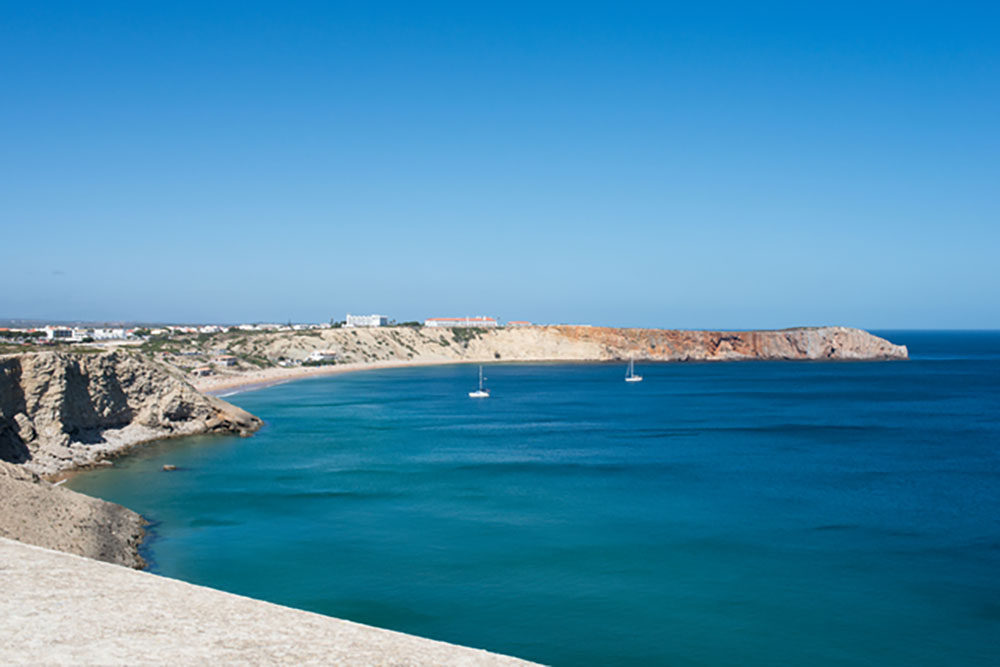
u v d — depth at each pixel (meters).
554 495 57.81
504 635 31.59
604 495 57.88
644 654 30.11
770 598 35.91
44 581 13.47
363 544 43.78
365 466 69.62
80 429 72.88
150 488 58.22
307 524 48.12
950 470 69.19
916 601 35.75
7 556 15.10
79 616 11.70
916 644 31.30
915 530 47.84
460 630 31.98
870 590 37.09
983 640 31.67
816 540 45.50
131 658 10.09
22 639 10.56
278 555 41.53
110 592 13.09
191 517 49.44
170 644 10.73
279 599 34.97
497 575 38.62
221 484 60.28
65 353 73.06
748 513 52.22
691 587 37.22
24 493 38.50
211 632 11.34
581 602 35.16
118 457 72.19
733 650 30.59
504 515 51.12
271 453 76.38
